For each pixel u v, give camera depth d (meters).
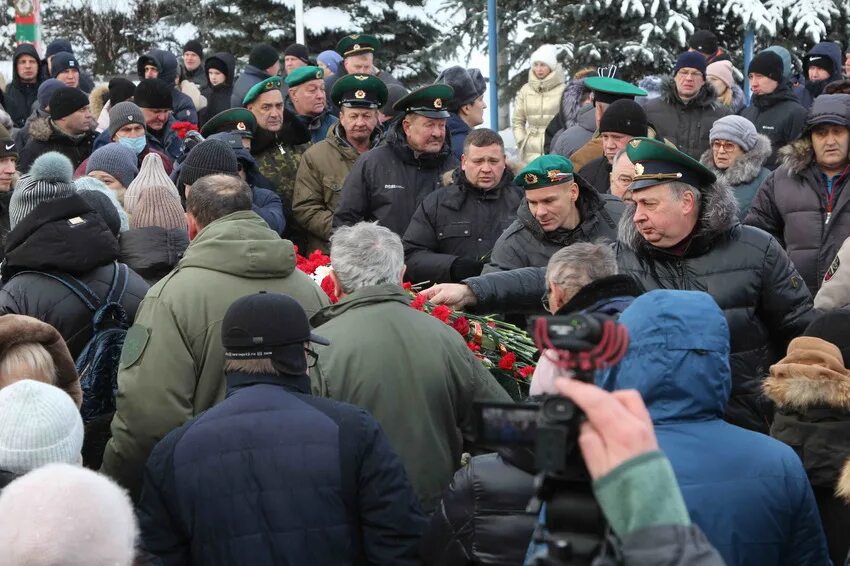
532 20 15.76
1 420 3.11
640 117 6.78
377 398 3.99
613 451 1.73
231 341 3.48
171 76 11.99
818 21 15.52
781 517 2.86
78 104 8.86
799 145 6.81
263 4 19.02
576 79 10.59
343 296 4.30
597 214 5.46
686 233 4.62
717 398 2.85
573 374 1.79
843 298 5.05
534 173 5.32
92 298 4.48
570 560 1.83
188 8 19.92
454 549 3.20
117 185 6.69
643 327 2.82
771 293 4.68
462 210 6.41
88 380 4.31
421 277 6.31
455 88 8.56
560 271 3.91
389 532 3.40
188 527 3.37
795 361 3.79
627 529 1.74
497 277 5.12
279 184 8.04
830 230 6.74
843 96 6.68
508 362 4.79
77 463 3.22
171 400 4.07
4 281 4.68
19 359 3.74
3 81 13.88
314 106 8.94
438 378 4.05
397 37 19.25
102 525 2.29
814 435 3.65
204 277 4.23
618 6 14.80
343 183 7.27
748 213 7.25
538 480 1.83
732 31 15.92
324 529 3.34
